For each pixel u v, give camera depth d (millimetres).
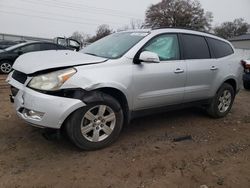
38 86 3723
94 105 3951
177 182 3434
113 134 4242
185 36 5250
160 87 4680
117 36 5156
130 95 4316
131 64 4312
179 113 6242
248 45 52062
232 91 6188
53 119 3686
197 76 5242
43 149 4109
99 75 3941
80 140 3941
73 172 3543
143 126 5281
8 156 3861
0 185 3221
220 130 5336
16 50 12211
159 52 4734
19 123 5051
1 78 10773
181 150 4316
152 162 3883
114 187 3275
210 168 3805
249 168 3865
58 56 4180
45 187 3221
